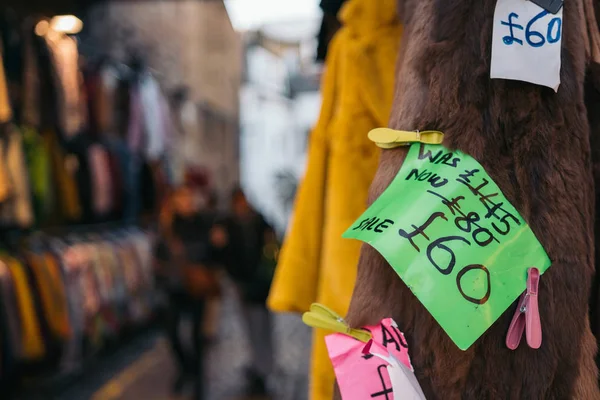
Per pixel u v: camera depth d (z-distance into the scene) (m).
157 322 6.13
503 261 0.67
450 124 0.71
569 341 0.69
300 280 1.29
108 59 4.95
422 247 0.66
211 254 4.05
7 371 3.27
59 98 3.98
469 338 0.63
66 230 4.55
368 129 1.13
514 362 0.68
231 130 10.25
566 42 0.73
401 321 0.69
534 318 0.66
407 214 0.68
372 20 1.15
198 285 3.98
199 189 4.23
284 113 10.96
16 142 3.46
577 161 0.72
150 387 4.34
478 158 0.70
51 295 3.69
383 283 0.71
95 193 4.62
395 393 0.66
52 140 4.16
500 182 0.70
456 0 0.72
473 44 0.71
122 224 5.58
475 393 0.67
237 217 4.10
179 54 7.04
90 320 4.27
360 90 1.13
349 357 0.70
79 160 4.51
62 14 4.07
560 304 0.69
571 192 0.71
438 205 0.68
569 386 0.69
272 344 4.17
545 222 0.69
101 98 4.71
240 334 5.89
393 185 0.72
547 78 0.70
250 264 4.06
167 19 6.62
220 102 9.33
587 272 0.71
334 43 1.29
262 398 4.06
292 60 10.12
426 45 0.74
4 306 3.25
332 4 1.48
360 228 0.69
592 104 0.81
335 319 0.73
